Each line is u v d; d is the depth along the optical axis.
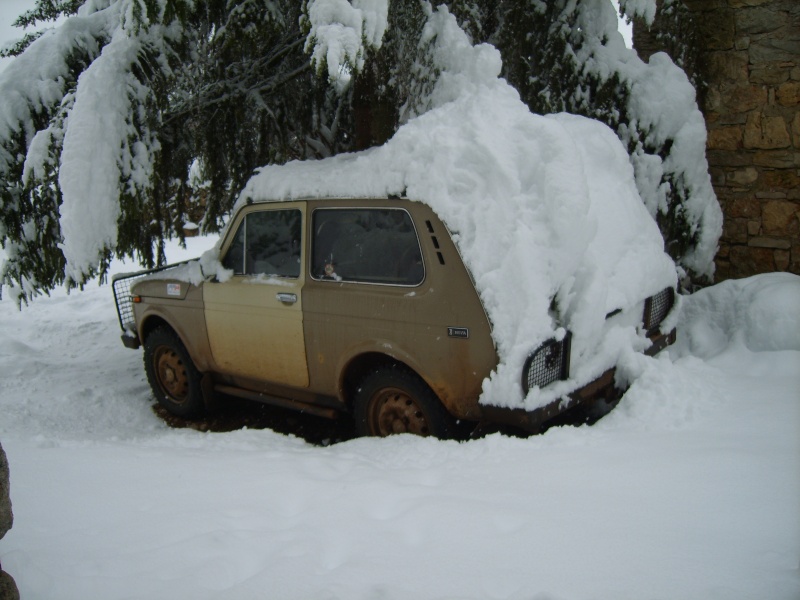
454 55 5.66
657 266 4.64
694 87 6.36
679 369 4.23
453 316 3.93
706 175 6.13
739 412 3.82
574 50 6.58
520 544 2.60
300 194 4.79
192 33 6.35
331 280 4.56
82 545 2.82
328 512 2.98
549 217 3.84
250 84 7.07
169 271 5.94
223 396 6.07
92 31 6.68
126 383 7.22
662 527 2.66
